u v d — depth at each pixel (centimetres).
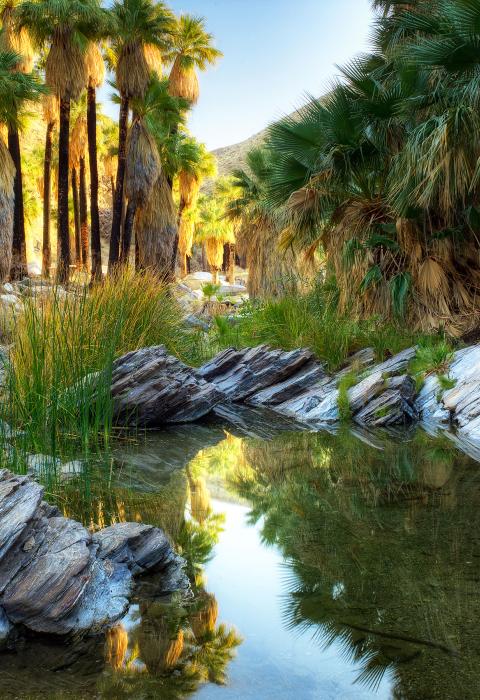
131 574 292
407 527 353
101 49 2298
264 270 1839
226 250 5928
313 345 998
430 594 260
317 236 1084
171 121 2084
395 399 744
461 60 802
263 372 948
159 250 2030
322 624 237
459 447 580
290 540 339
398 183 888
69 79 1919
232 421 780
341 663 208
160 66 2334
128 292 823
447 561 298
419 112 940
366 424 738
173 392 737
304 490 448
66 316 651
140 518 375
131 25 1864
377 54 1202
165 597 272
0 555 254
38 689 200
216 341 1161
